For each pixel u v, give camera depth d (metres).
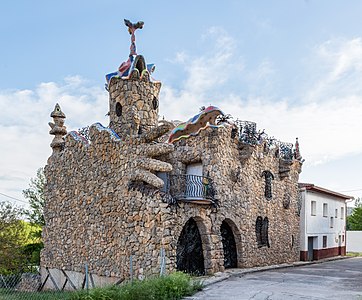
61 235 21.19
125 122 18.03
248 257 21.05
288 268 22.55
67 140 21.69
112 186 17.89
